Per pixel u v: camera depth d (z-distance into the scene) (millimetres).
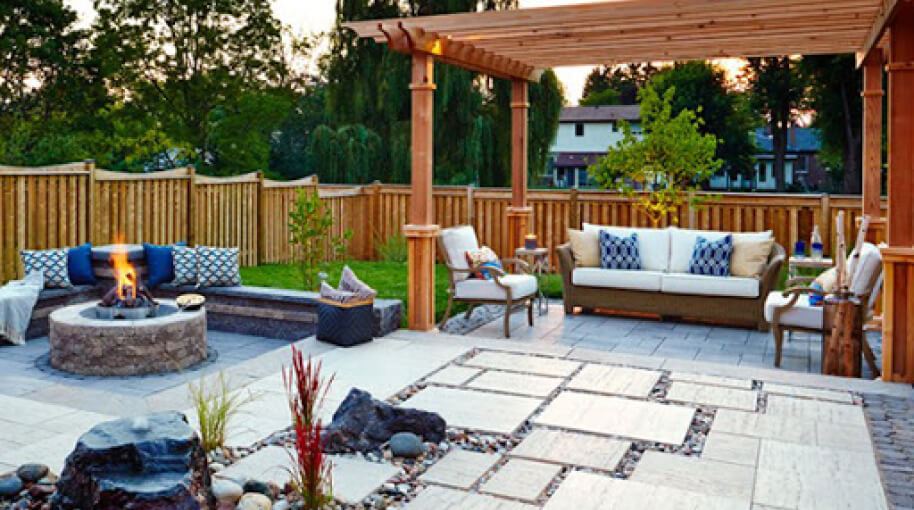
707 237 9156
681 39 7781
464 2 18125
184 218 11352
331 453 4391
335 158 18547
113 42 20516
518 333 8359
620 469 4207
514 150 10438
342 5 18750
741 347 7797
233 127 21938
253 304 8180
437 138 18312
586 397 5516
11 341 7570
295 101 23984
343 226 14016
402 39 7352
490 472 4152
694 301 8773
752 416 5125
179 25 21797
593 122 31625
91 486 3248
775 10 6340
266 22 22766
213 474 4016
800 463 4285
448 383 5852
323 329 7156
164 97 21969
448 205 13477
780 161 22297
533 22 6934
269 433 4684
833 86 19203
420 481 4012
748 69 22328
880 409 5305
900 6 5309
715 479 4055
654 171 11828
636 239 9430
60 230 9531
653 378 6047
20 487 3732
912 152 5879
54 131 19406
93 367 6551
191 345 6918
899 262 5953
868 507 3715
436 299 10016
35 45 18875
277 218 13117
